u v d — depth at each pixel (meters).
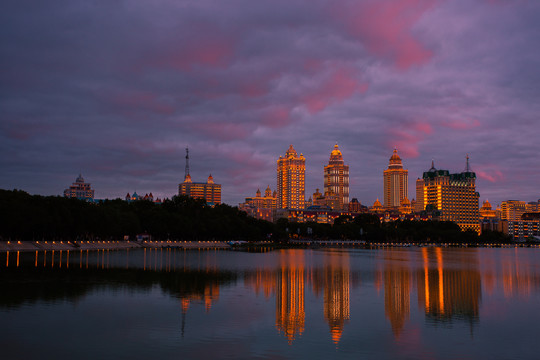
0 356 53.72
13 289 97.38
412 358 55.00
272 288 104.88
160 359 53.28
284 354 55.72
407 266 173.25
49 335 61.84
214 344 59.09
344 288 107.00
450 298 94.19
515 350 58.19
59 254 197.75
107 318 71.50
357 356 55.44
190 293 95.44
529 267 178.12
